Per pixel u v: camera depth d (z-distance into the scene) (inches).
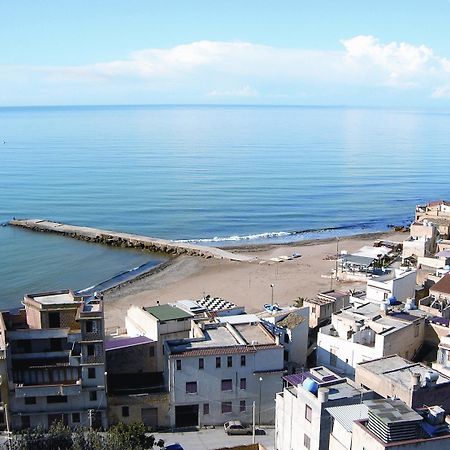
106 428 2755.9
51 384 2679.6
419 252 5157.5
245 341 2945.4
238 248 7096.5
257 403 2888.8
